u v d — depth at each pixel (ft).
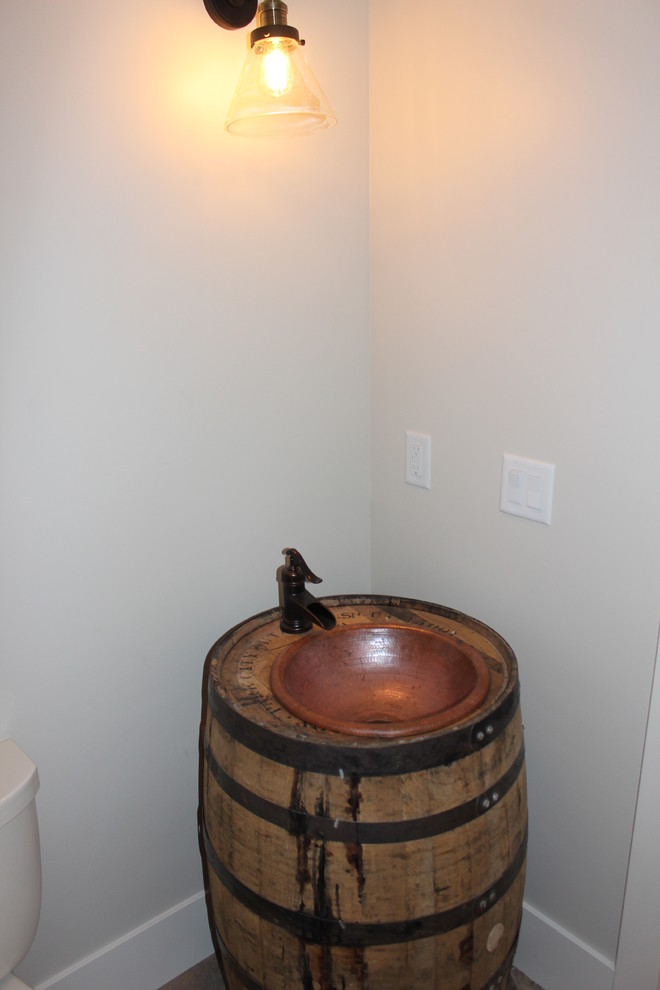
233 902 3.70
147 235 4.03
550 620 4.44
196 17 3.92
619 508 3.94
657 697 3.92
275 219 4.51
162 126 3.94
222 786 3.67
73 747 4.42
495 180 4.14
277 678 3.82
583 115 3.66
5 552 3.93
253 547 4.95
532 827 4.84
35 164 3.60
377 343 5.16
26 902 3.84
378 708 4.29
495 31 3.96
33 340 3.78
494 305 4.32
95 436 4.09
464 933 3.54
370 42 4.66
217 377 4.49
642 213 3.53
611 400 3.85
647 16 3.33
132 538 4.36
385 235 4.90
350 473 5.37
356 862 3.33
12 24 3.41
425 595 5.29
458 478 4.81
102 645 4.39
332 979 3.50
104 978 4.81
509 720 3.63
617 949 4.45
